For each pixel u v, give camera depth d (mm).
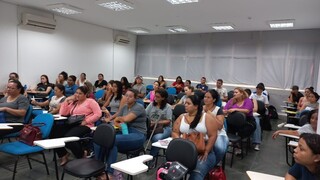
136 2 5227
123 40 9492
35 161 3359
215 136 2490
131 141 2938
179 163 2064
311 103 4961
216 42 8812
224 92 7324
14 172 2832
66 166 2363
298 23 6609
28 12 6445
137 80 7250
